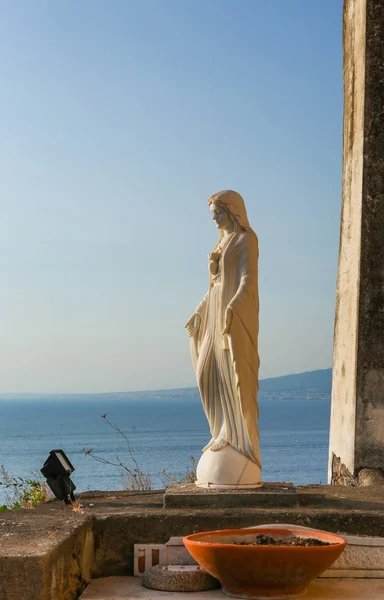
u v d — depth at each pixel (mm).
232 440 7016
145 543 6141
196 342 7488
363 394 10734
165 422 118812
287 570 5266
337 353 12273
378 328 10836
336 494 7469
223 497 6602
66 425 118750
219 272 7305
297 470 38094
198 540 5656
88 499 7293
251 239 7250
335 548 5340
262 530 5840
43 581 4773
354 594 5488
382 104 11156
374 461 10609
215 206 7371
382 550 5930
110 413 167875
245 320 7008
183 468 31531
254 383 7051
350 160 11992
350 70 12219
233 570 5316
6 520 5949
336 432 12039
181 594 5516
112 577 6059
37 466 41469
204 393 7242
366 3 11289
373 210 11023
